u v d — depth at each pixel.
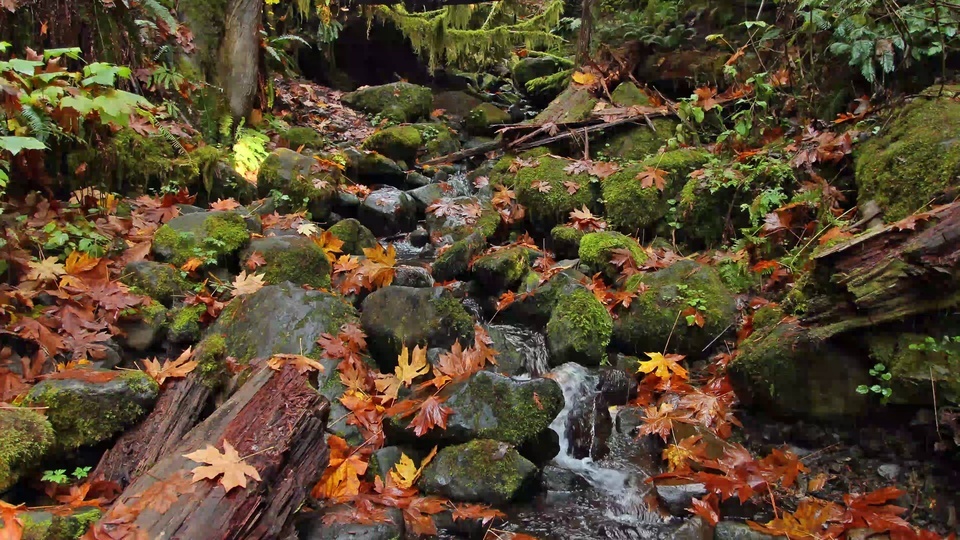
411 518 2.55
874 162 3.66
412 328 3.30
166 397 2.66
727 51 5.72
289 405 2.36
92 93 3.49
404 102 7.63
